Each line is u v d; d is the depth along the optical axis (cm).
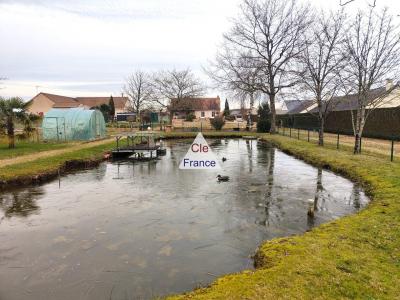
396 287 439
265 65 3425
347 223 702
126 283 547
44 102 7000
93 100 8631
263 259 564
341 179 1295
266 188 1197
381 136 2547
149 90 6078
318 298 413
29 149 1995
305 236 640
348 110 3111
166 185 1271
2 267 610
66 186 1262
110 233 771
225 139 3431
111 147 2311
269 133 3738
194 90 5791
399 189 970
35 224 841
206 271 582
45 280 562
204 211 933
